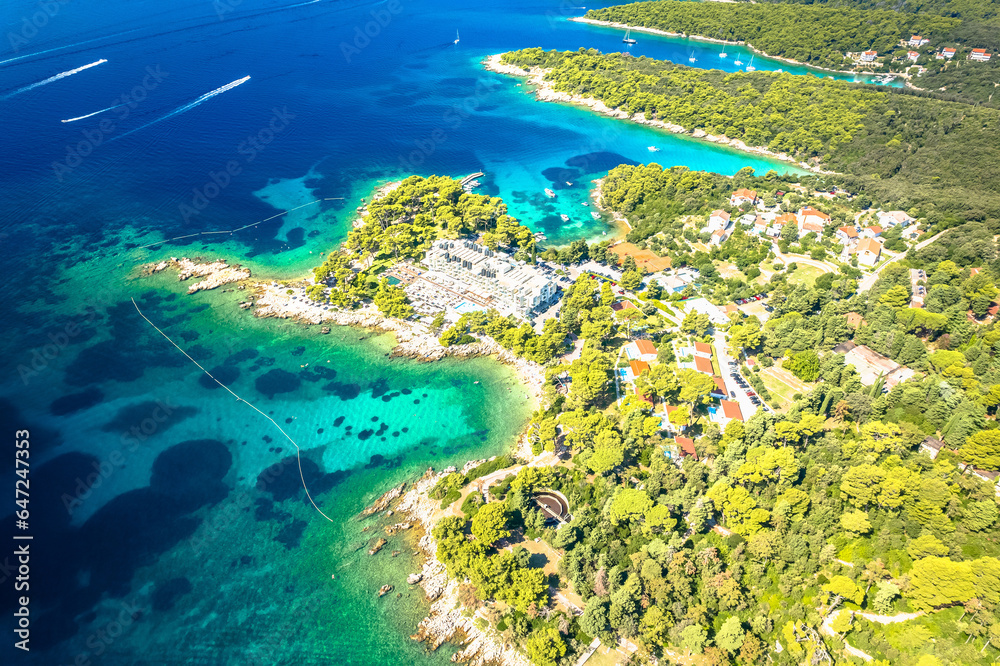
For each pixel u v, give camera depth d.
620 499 152.62
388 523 165.38
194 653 137.12
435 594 147.00
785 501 147.62
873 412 176.50
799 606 131.12
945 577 122.75
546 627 133.62
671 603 133.50
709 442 171.75
